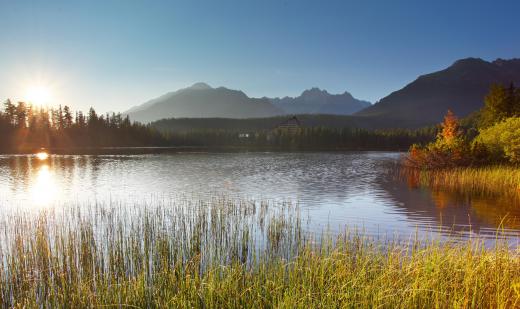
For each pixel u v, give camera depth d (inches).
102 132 5856.3
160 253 530.0
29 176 1806.1
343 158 3388.3
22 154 3681.1
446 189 1334.9
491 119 2491.4
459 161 1779.0
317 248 550.3
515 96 2481.5
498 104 2450.8
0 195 1251.8
